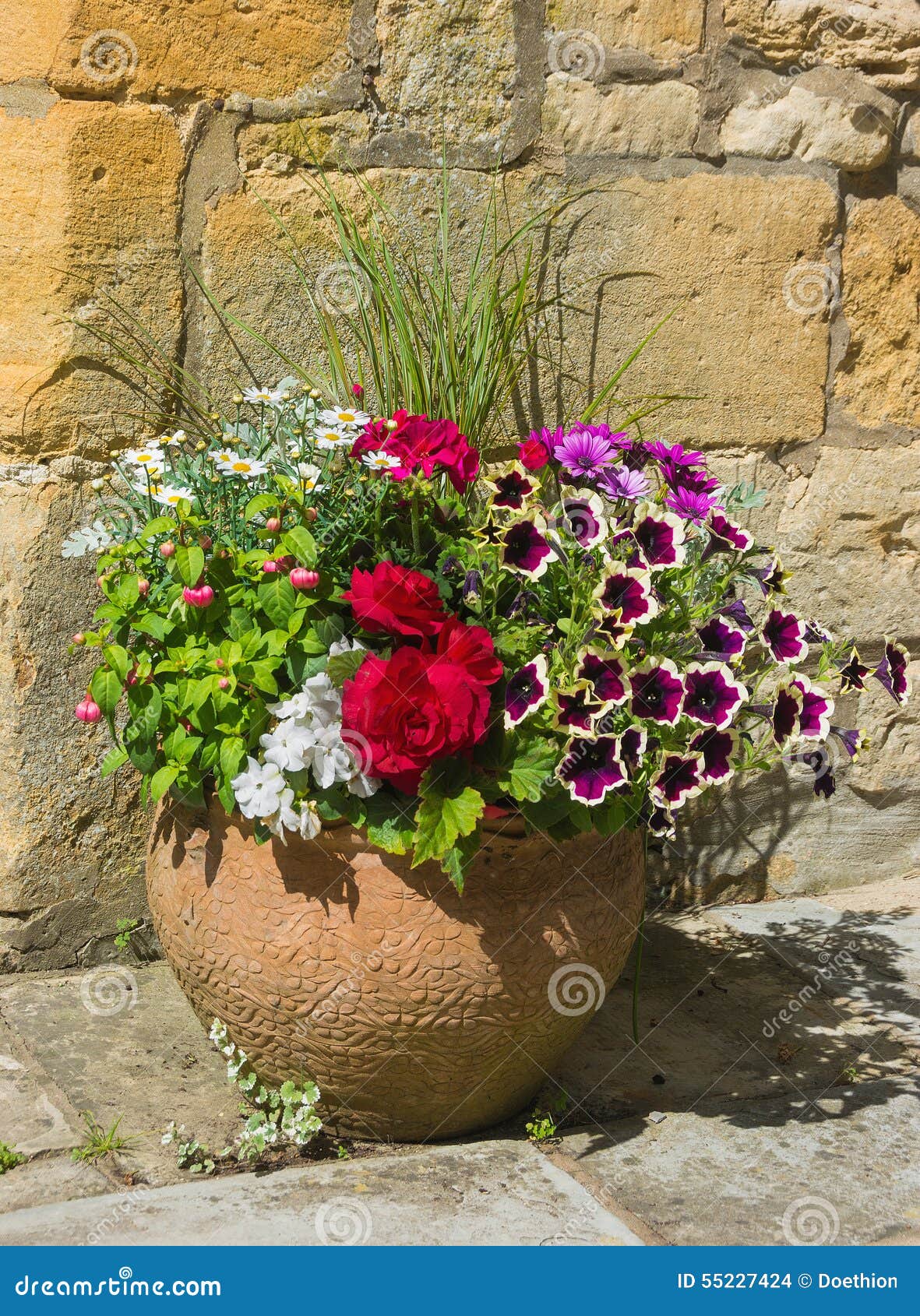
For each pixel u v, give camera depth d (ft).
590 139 10.16
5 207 8.90
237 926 7.01
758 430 10.94
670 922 11.09
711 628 7.22
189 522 7.22
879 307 11.16
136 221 9.18
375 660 6.67
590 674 6.59
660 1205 6.97
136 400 9.36
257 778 6.63
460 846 6.59
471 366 9.78
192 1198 6.85
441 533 7.52
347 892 6.81
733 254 10.61
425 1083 7.18
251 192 9.48
